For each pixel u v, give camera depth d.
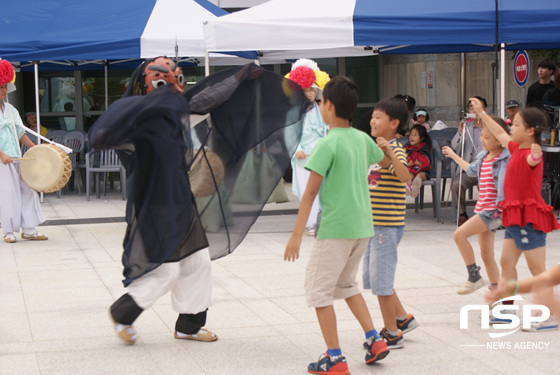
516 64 10.28
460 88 14.99
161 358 4.51
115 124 4.38
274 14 8.99
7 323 5.27
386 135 4.57
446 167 11.02
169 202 4.52
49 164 8.34
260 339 4.87
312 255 4.17
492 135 5.27
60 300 5.91
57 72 15.79
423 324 5.16
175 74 4.95
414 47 11.95
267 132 5.04
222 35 8.91
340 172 4.08
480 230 5.34
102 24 10.90
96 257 7.68
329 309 4.14
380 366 4.32
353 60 15.88
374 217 4.50
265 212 11.13
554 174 10.25
